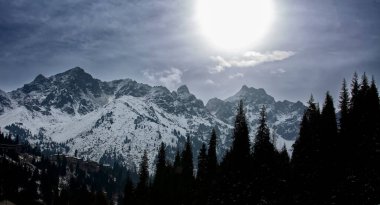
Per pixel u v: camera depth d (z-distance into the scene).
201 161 105.00
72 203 189.25
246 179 84.06
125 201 133.62
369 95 81.62
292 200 76.88
